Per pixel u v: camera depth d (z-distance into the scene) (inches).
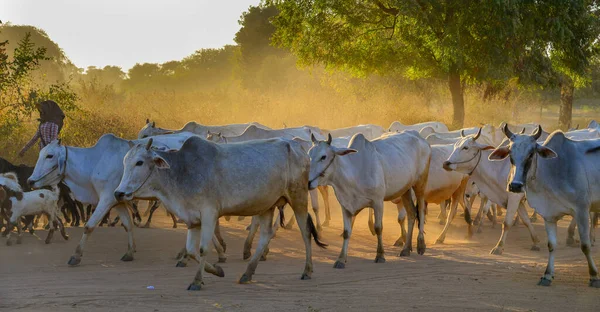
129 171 330.6
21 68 700.0
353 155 416.2
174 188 334.0
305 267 365.1
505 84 1371.8
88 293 319.3
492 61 1133.1
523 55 1207.6
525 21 1115.3
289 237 511.5
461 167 474.0
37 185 420.2
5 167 523.5
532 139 350.6
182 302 304.8
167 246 467.2
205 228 334.0
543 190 354.0
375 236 525.3
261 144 357.4
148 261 415.2
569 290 336.5
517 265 406.6
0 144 686.5
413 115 1190.9
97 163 422.3
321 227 539.8
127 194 328.5
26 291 323.0
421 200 466.0
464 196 524.1
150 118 914.1
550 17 1136.2
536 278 366.6
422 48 1192.2
